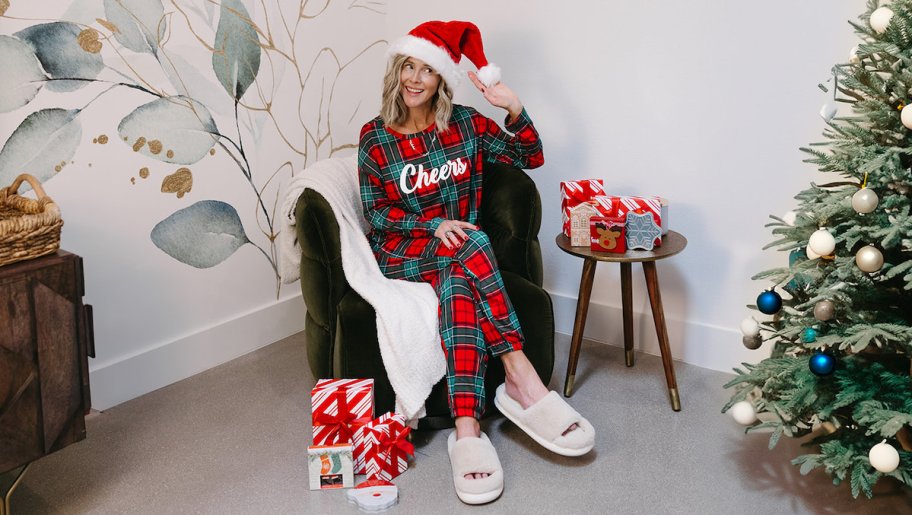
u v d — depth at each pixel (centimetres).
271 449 202
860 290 163
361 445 187
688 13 230
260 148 257
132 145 221
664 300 254
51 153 203
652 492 180
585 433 188
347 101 287
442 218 215
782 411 168
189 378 244
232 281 257
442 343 197
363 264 209
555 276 277
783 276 167
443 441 205
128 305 227
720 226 239
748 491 180
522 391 197
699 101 234
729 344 242
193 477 190
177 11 225
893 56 151
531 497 179
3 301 154
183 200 237
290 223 223
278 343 272
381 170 217
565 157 265
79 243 212
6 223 153
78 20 204
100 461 197
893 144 156
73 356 167
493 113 275
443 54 206
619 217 209
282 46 257
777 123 223
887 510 172
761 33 220
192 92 233
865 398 155
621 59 245
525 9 261
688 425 210
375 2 288
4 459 159
